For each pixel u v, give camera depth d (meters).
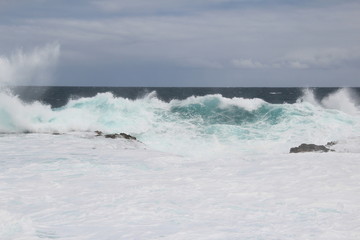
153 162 12.15
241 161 12.35
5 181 9.45
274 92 87.88
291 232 6.23
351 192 8.50
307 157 12.74
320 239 5.95
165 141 17.94
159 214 7.07
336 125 19.75
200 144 17.44
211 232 6.23
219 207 7.48
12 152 13.44
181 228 6.41
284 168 11.02
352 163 11.59
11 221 6.64
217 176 10.15
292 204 7.68
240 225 6.54
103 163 11.88
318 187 8.91
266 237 6.04
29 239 5.96
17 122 18.61
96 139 16.39
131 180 9.66
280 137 18.28
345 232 6.23
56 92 85.31
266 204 7.68
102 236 6.09
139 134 19.06
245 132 19.11
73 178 9.82
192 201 7.86
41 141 15.73
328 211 7.25
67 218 6.87
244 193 8.45
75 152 13.65
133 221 6.72
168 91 89.81
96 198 8.02
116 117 20.98
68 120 20.06
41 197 8.08
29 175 10.11
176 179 9.79
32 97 63.06
